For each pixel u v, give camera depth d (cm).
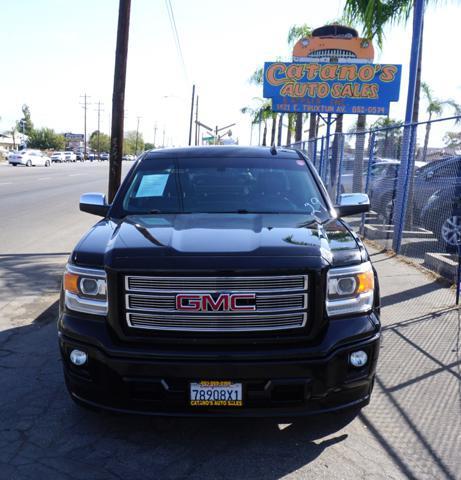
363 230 1166
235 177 456
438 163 1041
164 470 301
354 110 1530
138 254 307
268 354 293
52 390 400
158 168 468
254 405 299
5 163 6012
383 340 511
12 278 747
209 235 336
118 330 304
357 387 313
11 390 400
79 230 1191
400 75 1504
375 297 336
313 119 2403
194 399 296
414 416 368
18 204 1683
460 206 919
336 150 1452
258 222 377
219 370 292
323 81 1522
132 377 298
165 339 299
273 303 297
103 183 2791
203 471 301
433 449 327
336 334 304
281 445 328
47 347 490
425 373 438
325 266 304
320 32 1530
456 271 713
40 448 322
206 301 294
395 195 1059
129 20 962
